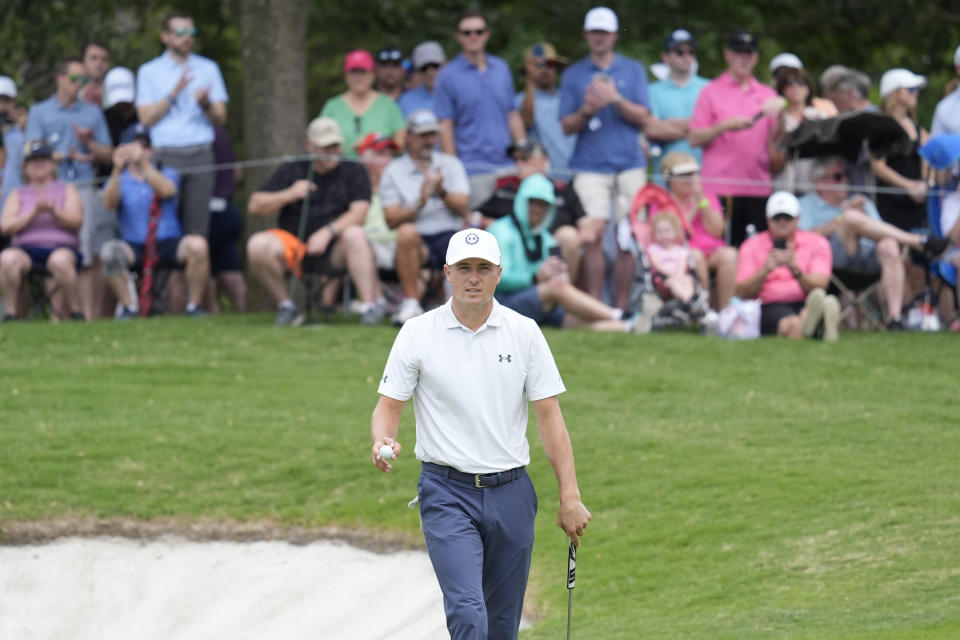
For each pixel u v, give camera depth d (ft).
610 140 148.87
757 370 130.72
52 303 156.04
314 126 146.92
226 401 123.24
